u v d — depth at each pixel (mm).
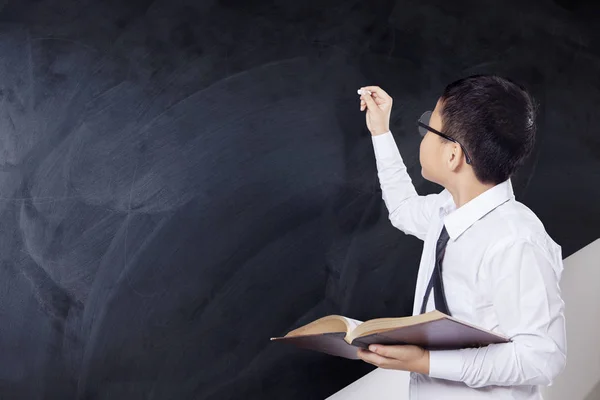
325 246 1880
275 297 1819
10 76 1477
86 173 1560
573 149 2268
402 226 1614
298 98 1802
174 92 1644
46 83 1510
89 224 1572
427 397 1328
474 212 1272
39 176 1514
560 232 2285
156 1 1609
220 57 1694
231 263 1751
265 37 1747
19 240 1504
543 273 1189
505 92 1262
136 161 1611
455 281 1291
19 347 1526
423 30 1980
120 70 1580
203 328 1731
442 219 1376
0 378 1515
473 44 2068
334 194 1877
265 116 1761
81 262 1570
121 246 1610
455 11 2027
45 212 1524
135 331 1646
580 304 2488
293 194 1818
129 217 1614
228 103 1710
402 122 1972
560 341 1181
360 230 1930
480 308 1261
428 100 2004
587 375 2547
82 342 1586
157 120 1628
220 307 1747
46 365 1556
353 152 1891
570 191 2279
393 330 1084
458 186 1312
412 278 2029
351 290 1934
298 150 1812
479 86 1266
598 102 2283
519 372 1160
